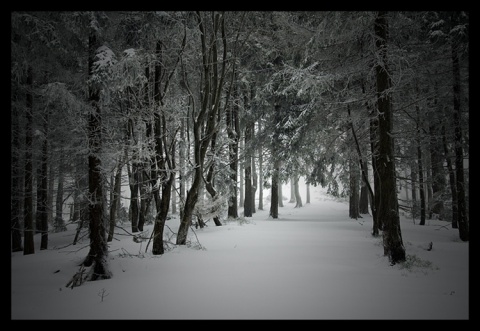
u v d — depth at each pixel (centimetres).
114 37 965
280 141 2106
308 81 1145
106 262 824
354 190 2431
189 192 1205
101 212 848
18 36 940
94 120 859
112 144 944
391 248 890
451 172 1709
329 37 1070
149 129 1192
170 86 1340
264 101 2195
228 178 2033
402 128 1612
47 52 1009
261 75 2212
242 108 2258
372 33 957
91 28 818
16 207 1431
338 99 1383
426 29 1427
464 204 1315
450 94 1487
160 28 983
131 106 1186
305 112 1833
